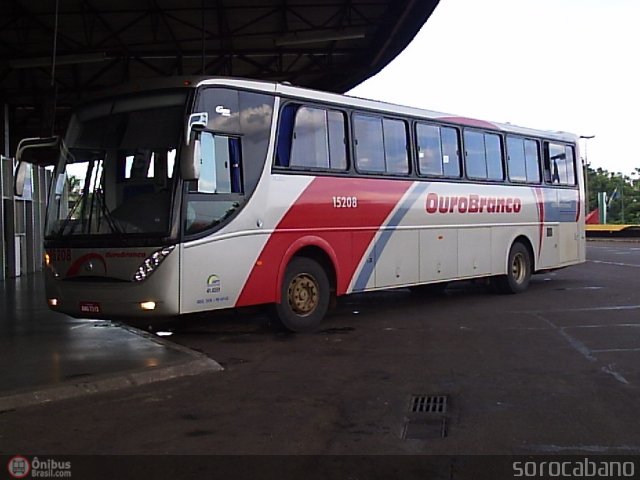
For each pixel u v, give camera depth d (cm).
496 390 747
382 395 734
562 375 806
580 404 688
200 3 1786
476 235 1473
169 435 607
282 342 1042
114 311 933
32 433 616
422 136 1343
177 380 811
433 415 661
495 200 1529
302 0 1791
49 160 1073
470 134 1466
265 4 1814
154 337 1038
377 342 1036
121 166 963
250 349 992
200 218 945
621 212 7806
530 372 824
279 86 1069
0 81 2300
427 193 1340
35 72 2336
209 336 1098
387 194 1251
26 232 2192
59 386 735
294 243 1079
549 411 667
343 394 741
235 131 999
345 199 1168
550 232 1716
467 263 1446
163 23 1927
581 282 1845
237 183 998
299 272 1105
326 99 1146
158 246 911
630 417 644
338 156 1164
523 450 560
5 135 2531
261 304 1058
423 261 1331
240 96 1012
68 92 2370
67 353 912
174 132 939
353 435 604
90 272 948
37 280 1956
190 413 676
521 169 1623
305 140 1107
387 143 1263
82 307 959
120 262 927
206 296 950
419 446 573
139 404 709
